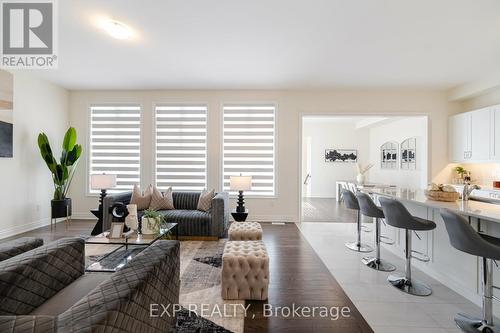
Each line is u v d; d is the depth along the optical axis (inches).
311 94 206.1
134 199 169.6
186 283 98.3
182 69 162.7
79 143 209.5
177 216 155.9
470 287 87.5
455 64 151.2
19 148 165.5
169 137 209.8
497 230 78.4
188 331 70.8
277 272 109.9
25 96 169.6
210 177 207.5
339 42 125.9
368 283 100.1
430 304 85.4
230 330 71.4
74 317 36.8
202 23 110.2
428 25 109.8
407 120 286.2
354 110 205.2
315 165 373.7
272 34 118.8
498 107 162.1
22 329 31.0
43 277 57.7
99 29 115.3
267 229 183.2
